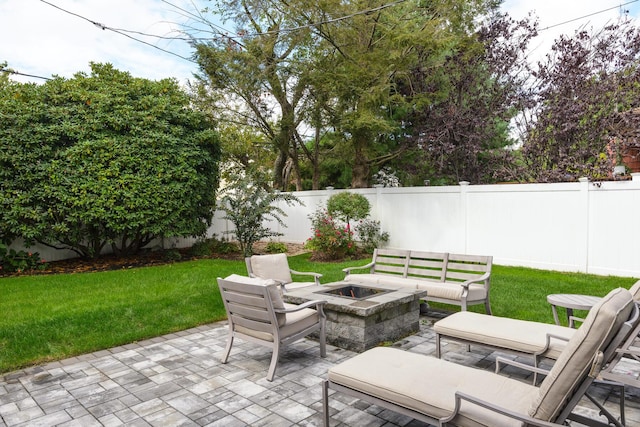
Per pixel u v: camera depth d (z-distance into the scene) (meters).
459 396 2.15
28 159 8.77
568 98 10.95
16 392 3.57
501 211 9.50
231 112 15.85
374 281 6.14
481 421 2.12
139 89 10.45
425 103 12.09
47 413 3.18
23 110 8.82
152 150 9.94
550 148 11.55
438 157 13.10
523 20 12.37
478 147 12.41
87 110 9.45
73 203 9.06
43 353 4.45
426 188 10.91
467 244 10.16
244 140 17.58
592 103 10.64
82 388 3.63
